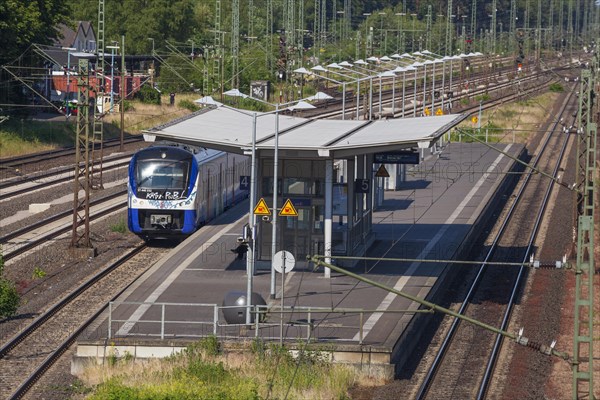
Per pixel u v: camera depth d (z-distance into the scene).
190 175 127.44
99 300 98.81
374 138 101.62
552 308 101.56
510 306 102.31
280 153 100.50
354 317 87.62
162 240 133.12
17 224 136.75
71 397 71.56
